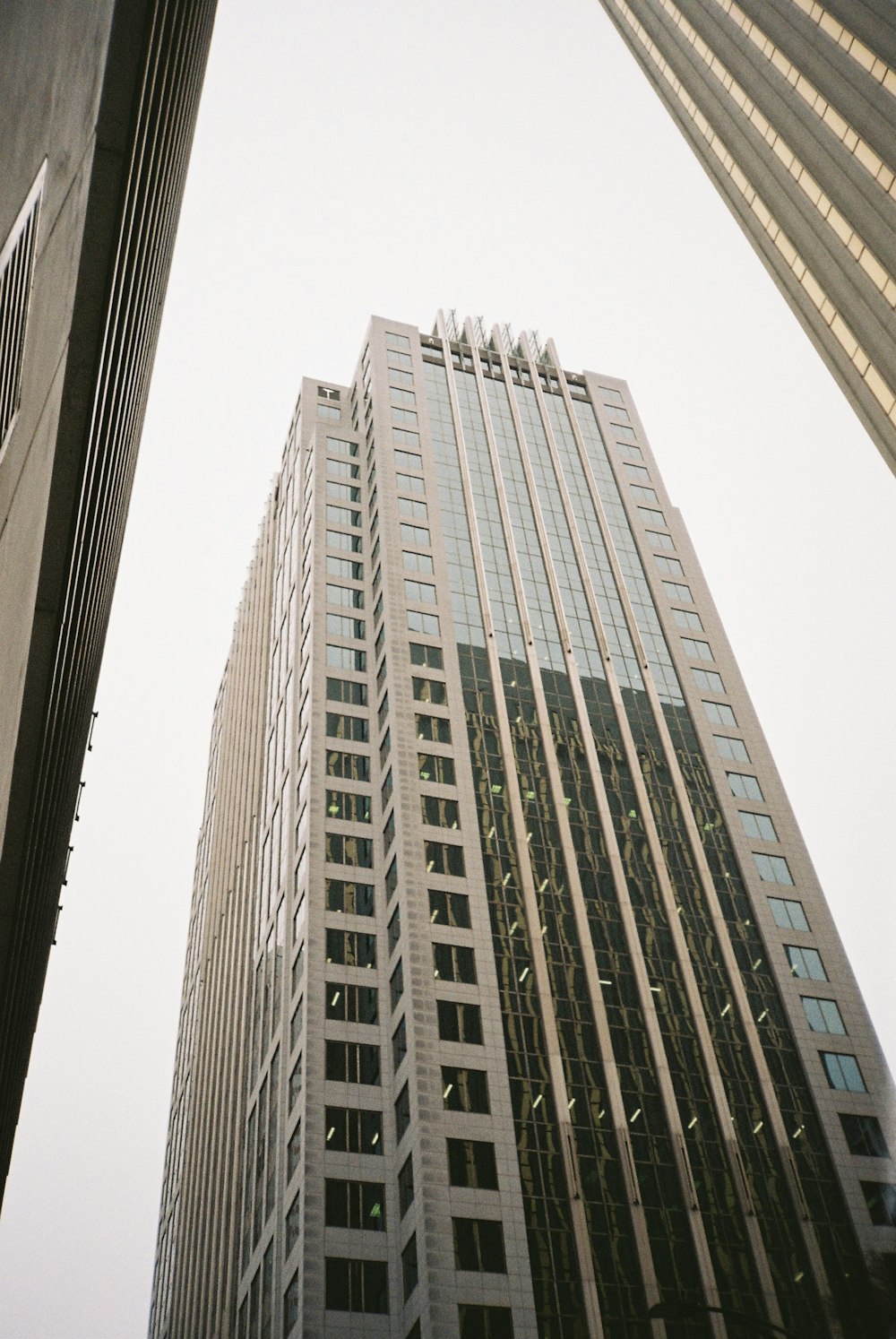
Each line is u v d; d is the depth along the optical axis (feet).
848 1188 223.30
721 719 322.34
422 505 348.18
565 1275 197.26
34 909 107.04
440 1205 199.21
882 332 152.05
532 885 257.96
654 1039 238.27
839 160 165.27
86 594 78.89
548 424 406.41
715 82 221.25
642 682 324.39
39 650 68.39
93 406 58.90
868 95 156.87
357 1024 233.55
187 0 56.49
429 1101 213.05
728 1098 234.79
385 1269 199.41
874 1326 203.31
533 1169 209.97
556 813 277.44
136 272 63.57
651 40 263.29
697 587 363.56
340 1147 213.87
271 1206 232.12
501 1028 228.43
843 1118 235.81
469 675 303.27
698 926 266.57
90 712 108.99
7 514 65.72
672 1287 202.28
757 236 203.31
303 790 282.77
